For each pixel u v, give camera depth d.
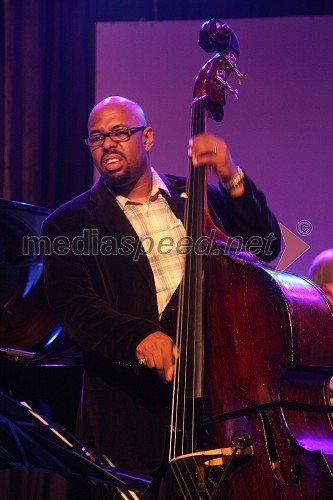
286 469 5.73
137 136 7.64
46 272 7.45
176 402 6.36
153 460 6.83
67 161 13.20
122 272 7.30
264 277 6.28
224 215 7.70
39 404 8.98
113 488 6.89
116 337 6.62
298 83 12.71
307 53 12.75
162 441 6.85
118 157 7.54
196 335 6.38
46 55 13.29
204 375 6.31
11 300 10.06
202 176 6.84
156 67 12.91
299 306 6.18
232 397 6.14
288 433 5.79
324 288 9.90
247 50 12.78
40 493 9.79
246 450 5.86
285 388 6.01
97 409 7.09
